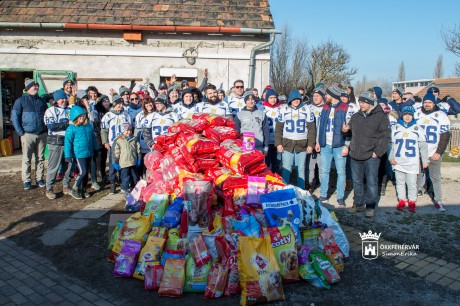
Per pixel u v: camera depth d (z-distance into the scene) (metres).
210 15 10.42
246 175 4.86
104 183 8.62
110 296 4.02
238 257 3.92
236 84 7.97
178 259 4.18
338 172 6.95
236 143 5.30
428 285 4.29
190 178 4.61
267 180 4.86
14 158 11.30
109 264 4.71
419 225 6.06
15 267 4.64
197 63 10.55
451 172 10.38
